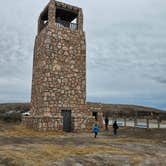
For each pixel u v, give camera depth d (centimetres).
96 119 3297
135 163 1183
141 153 1391
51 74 2619
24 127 2770
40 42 2895
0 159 998
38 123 2427
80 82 2794
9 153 1101
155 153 1423
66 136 2159
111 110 9006
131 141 1947
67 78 2712
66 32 2817
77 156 1195
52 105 2559
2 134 2042
